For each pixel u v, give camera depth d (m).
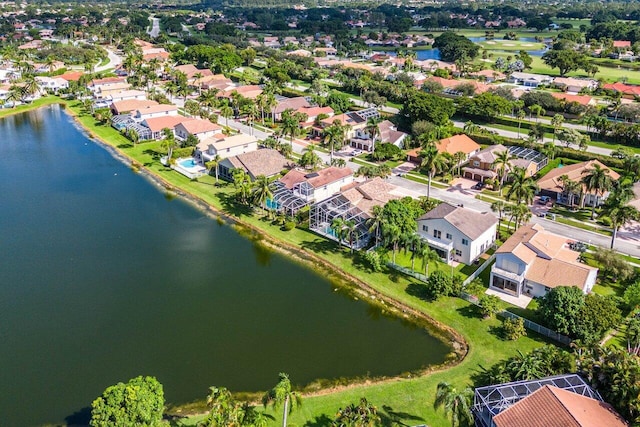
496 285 85.50
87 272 92.06
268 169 130.62
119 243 102.44
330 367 68.94
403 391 64.31
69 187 130.62
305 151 149.25
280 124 176.62
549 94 191.25
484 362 69.31
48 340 74.06
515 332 73.06
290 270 93.31
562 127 162.62
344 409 56.38
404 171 137.50
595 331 69.44
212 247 101.38
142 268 93.69
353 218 100.25
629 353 63.41
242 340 74.50
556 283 80.25
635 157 126.25
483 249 96.50
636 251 95.81
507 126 175.50
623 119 178.00
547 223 107.75
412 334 76.00
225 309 81.81
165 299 84.38
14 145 163.88
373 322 78.88
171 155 147.38
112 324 77.88
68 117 197.62
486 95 180.25
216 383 65.88
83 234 106.00
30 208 118.12
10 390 64.50
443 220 93.88
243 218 113.00
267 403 55.78
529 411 54.12
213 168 139.00
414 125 157.62
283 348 72.81
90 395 63.78
